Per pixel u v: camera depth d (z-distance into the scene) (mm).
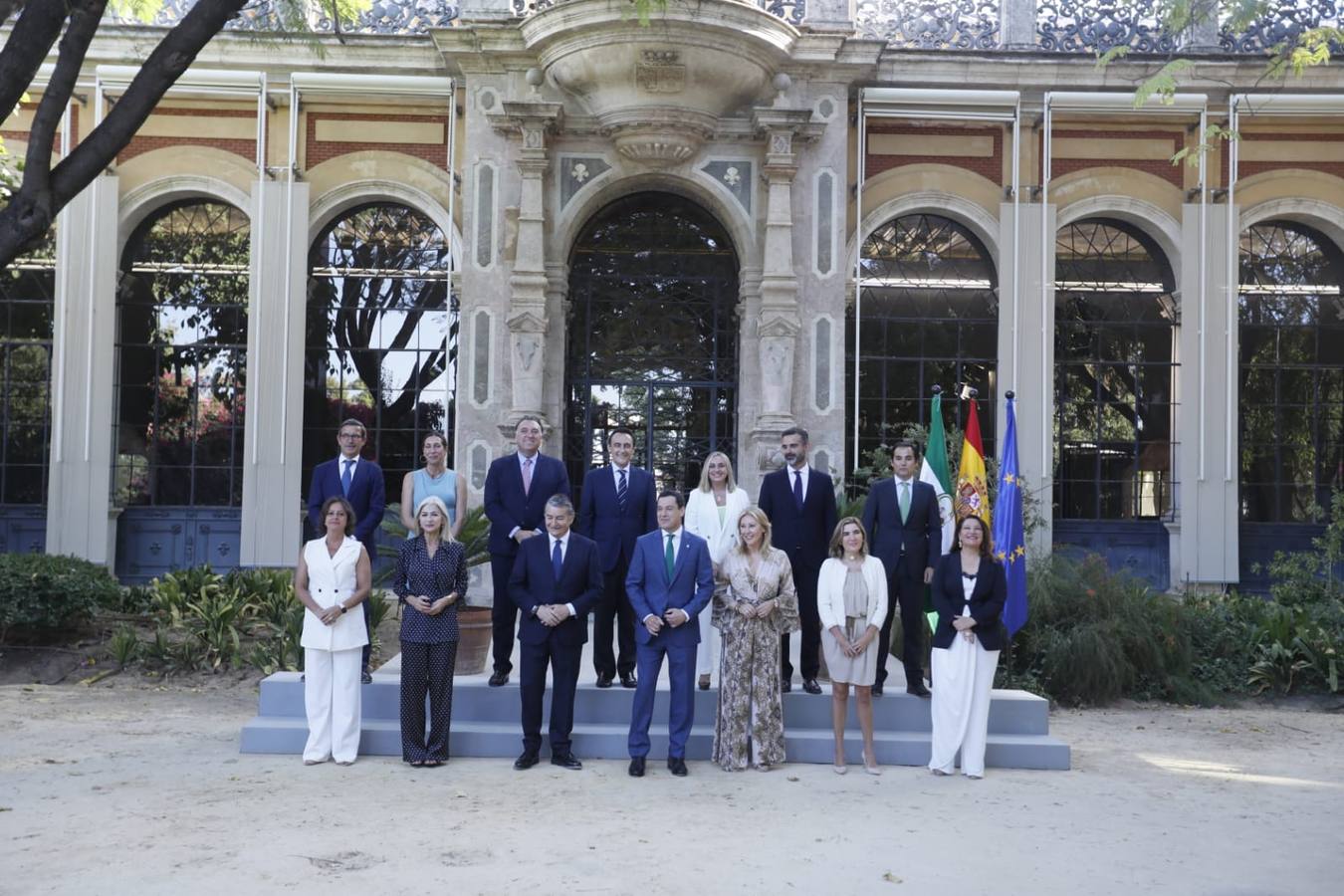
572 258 16312
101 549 15445
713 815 6719
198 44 6652
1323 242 17000
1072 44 16250
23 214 6375
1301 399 16828
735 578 8125
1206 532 15820
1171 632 11656
